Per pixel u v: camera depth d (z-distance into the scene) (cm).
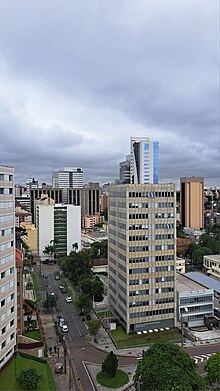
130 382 7038
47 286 14712
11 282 7431
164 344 6397
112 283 11206
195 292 10350
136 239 9656
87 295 11319
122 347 8706
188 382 5541
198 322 10375
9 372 6888
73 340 9131
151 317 9750
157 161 19675
